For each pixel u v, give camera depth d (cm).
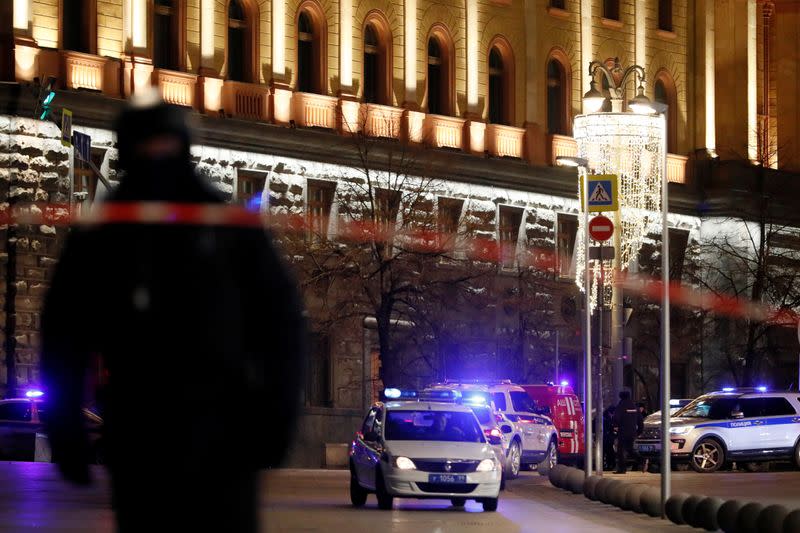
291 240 9988
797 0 13925
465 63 11888
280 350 857
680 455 8231
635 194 8675
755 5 13562
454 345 10619
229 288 864
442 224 10275
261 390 848
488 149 11888
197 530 857
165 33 10244
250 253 874
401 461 4922
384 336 9475
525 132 12156
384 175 10888
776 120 14000
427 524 4312
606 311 6669
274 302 864
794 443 8356
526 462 7800
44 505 4641
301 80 11025
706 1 13400
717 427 8269
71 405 857
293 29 10875
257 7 10669
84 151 8250
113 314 858
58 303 865
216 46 10425
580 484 5994
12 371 9062
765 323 12000
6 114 9162
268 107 10631
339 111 10962
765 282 12131
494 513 4888
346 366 10719
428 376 10969
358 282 9662
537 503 5438
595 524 4391
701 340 12581
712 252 12962
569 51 12600
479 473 4931
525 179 11912
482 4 12012
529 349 11475
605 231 6297
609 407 8675
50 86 9156
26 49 9362
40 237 9200
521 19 12281
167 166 892
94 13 9781
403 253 9788
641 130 8019
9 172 9144
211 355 852
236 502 859
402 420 5175
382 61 11444
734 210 12988
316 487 6300
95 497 5025
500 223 11762
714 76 13462
